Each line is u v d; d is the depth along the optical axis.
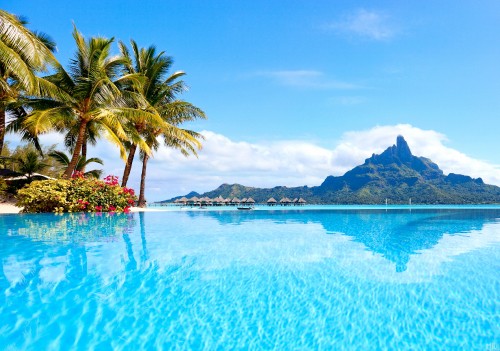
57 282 4.39
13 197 18.41
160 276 4.89
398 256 6.78
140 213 17.89
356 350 2.93
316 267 5.66
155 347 2.90
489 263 6.19
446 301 4.12
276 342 3.04
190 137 19.86
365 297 4.22
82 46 15.45
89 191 14.48
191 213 22.02
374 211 26.84
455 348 2.98
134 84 17.86
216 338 3.09
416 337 3.18
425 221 16.14
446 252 7.37
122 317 3.46
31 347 2.82
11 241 7.12
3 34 11.59
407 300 4.13
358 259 6.39
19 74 12.02
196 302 3.94
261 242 8.37
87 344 2.90
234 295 4.21
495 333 3.26
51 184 13.80
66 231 8.73
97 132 18.75
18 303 3.67
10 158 19.94
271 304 3.94
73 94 15.50
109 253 6.15
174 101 21.73
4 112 16.20
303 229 11.77
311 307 3.87
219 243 8.05
